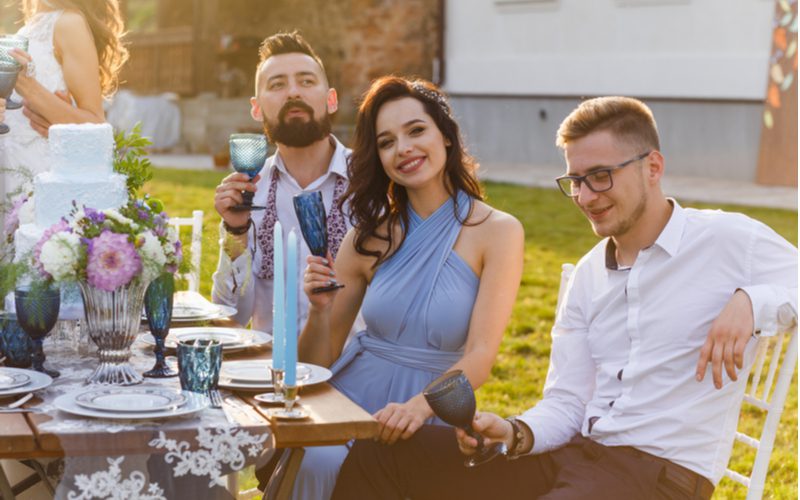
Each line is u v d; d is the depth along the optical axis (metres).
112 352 2.56
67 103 3.99
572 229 9.40
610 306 2.79
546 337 6.29
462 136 3.12
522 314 6.75
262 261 3.67
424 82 3.12
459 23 14.98
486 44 14.66
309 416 2.34
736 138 12.03
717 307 2.65
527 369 5.70
